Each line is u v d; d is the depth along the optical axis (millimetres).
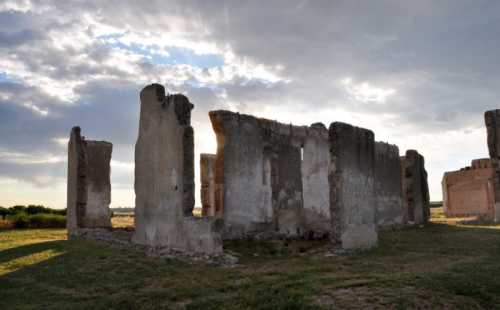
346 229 13281
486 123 22953
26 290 9391
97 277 10180
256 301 7570
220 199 15367
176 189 12492
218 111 15773
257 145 16875
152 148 13914
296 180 18312
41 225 27031
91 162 22031
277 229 17125
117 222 28750
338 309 7125
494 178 22594
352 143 14023
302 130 18938
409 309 7180
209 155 21016
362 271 10188
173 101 12914
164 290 8664
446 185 32969
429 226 22281
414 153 24047
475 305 7562
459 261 11391
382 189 21734
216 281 9211
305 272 9930
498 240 15266
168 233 12750
